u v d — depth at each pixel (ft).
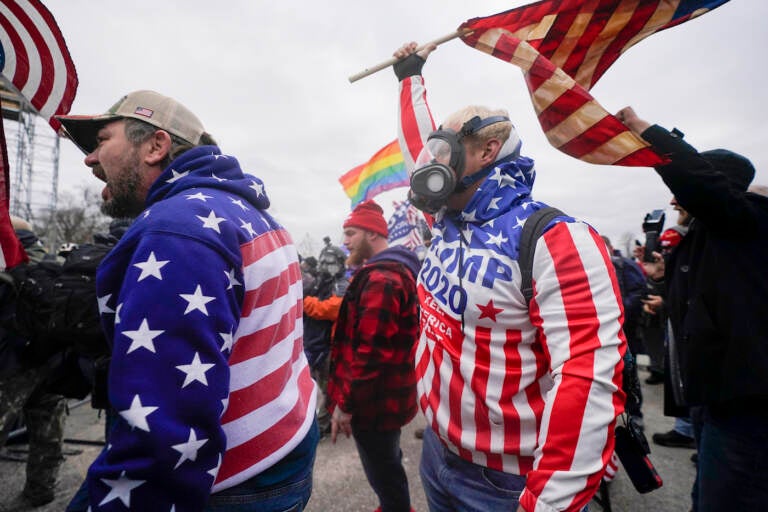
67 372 6.31
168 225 2.49
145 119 3.42
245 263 2.87
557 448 2.74
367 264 6.91
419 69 5.92
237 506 2.85
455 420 3.76
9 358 6.45
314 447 3.55
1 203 5.07
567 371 2.85
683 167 4.66
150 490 2.11
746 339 4.34
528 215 3.55
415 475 9.10
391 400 6.15
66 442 10.48
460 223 4.08
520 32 4.99
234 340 2.80
